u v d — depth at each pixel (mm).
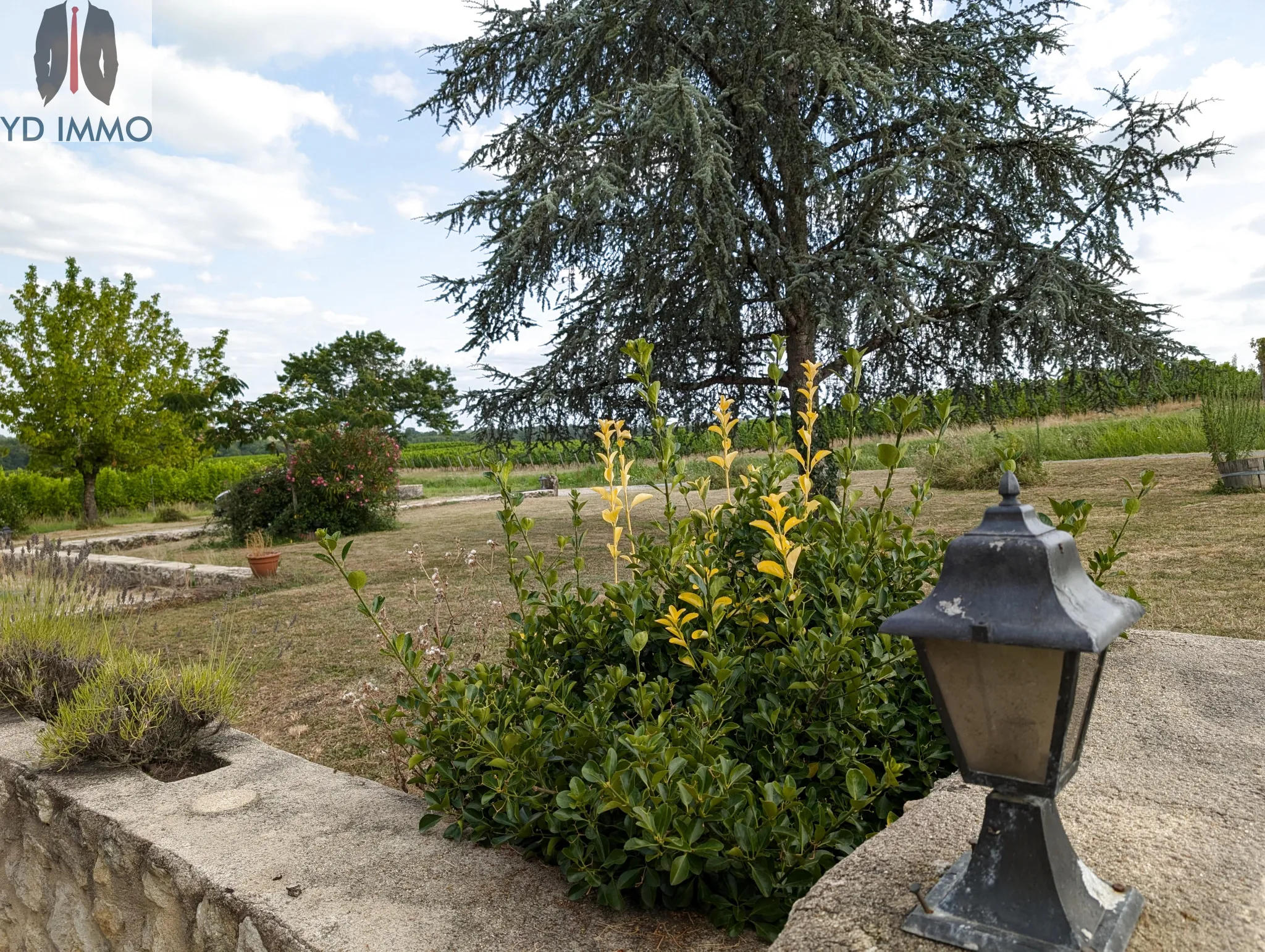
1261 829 1585
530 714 2412
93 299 23578
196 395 18766
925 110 10727
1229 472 11219
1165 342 10688
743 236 11156
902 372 12625
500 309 11477
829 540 2688
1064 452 21156
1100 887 1299
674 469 3105
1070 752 1230
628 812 1819
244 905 1958
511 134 12258
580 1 11727
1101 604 1164
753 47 11000
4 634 4414
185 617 8156
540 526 14953
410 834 2328
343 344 35000
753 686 2416
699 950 1720
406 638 2600
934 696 1230
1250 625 4684
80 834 2643
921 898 1297
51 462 23688
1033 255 11117
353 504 17000
